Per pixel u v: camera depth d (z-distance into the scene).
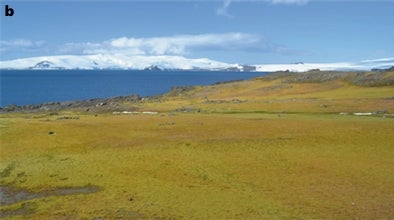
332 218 36.94
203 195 43.47
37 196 45.62
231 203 41.06
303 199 41.75
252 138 66.81
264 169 52.09
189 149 61.97
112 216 38.59
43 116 104.12
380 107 95.50
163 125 81.06
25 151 64.38
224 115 95.81
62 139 71.31
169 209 39.88
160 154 59.78
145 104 130.75
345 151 59.28
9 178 52.16
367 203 40.31
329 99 115.50
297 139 65.75
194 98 146.88
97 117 96.62
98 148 65.00
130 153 60.88
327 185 45.81
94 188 47.09
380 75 144.38
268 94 141.50
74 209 40.66
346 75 153.50
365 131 69.50
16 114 114.50
